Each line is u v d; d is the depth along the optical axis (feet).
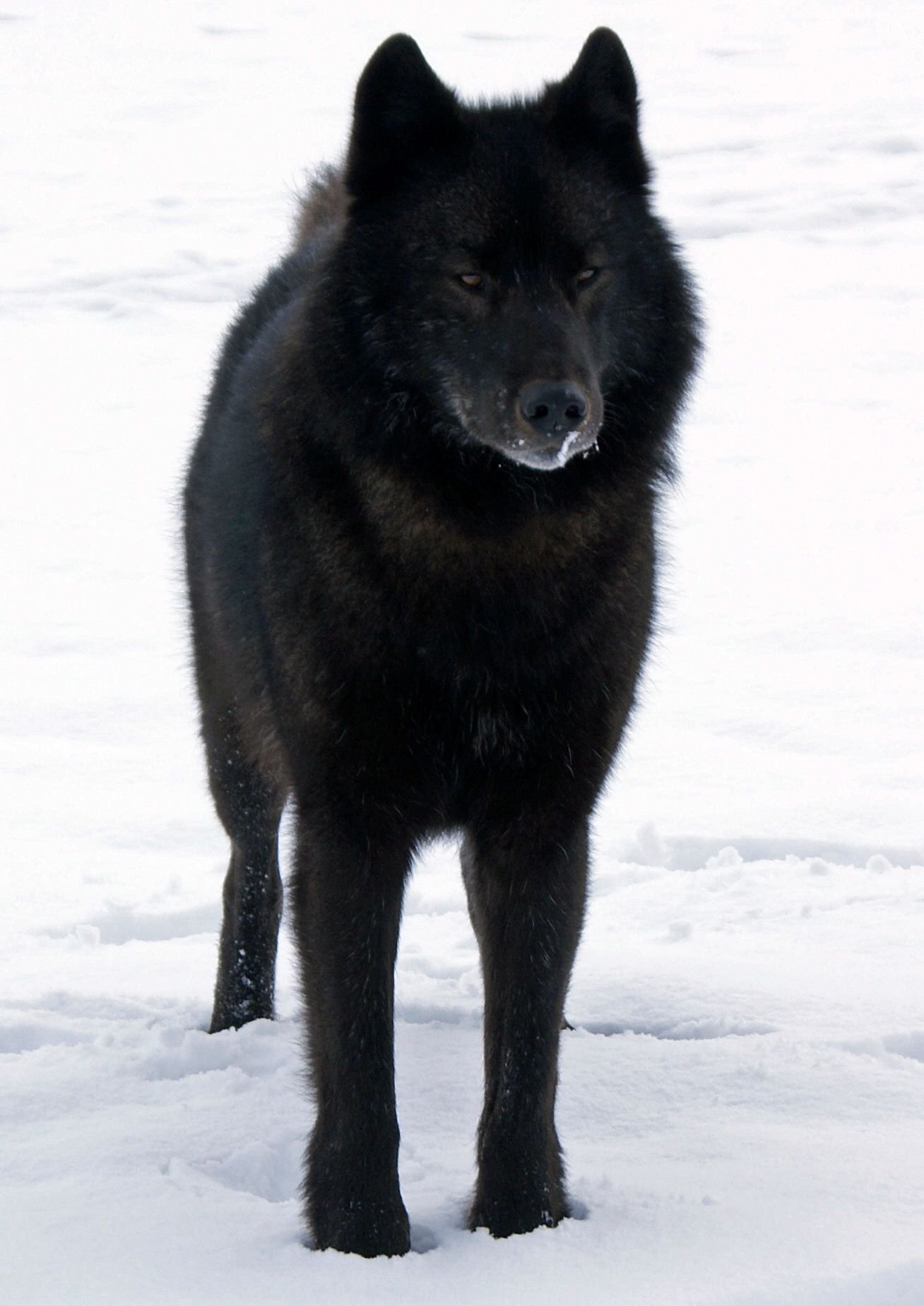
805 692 73.36
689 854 57.36
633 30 391.45
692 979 45.06
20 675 77.82
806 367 141.08
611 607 32.99
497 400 30.30
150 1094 38.42
